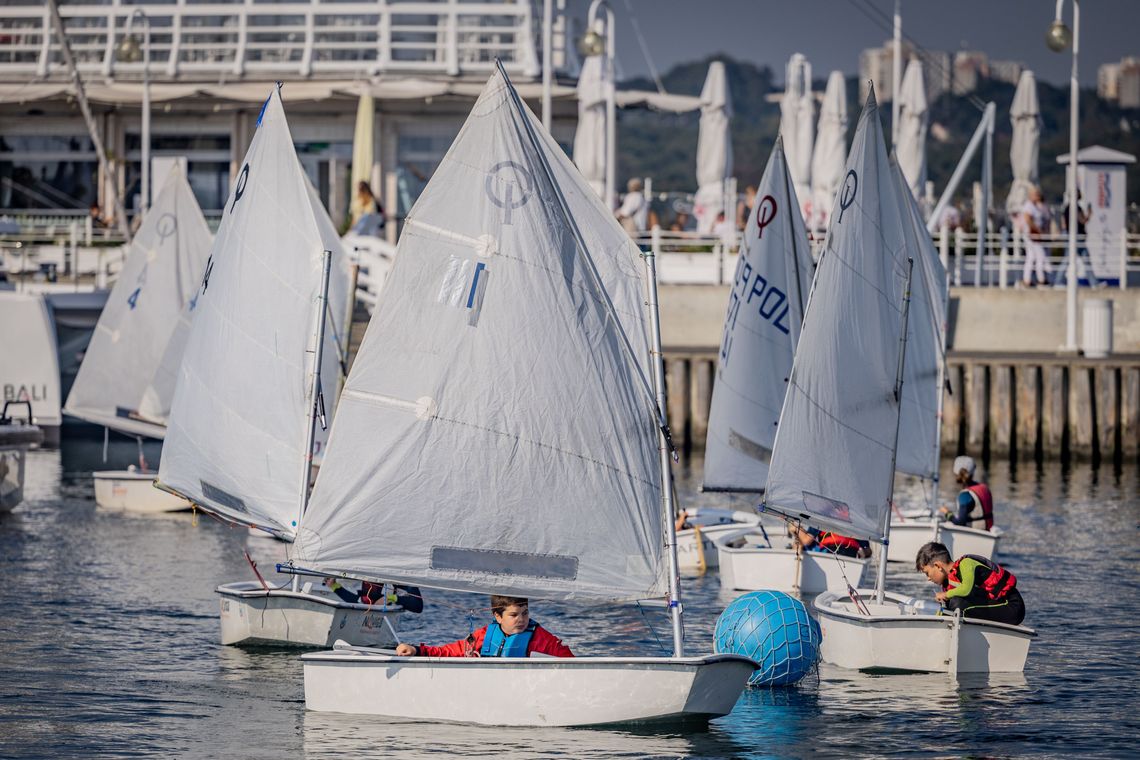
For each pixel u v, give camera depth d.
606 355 48.56
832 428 62.72
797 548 72.19
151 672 55.22
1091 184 154.00
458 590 48.25
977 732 48.19
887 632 55.97
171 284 101.88
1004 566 81.12
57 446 134.88
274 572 77.12
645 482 48.66
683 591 73.81
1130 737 47.75
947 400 133.62
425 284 48.38
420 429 48.25
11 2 175.50
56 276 150.00
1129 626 65.19
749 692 52.91
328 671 49.19
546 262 48.44
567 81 168.25
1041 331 142.00
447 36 169.38
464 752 44.50
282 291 63.22
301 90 158.62
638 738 46.25
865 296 63.28
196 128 172.88
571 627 65.00
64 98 163.50
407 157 169.38
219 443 63.84
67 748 45.66
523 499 48.28
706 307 143.50
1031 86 170.00
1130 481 120.00
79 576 75.38
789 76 171.38
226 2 173.00
